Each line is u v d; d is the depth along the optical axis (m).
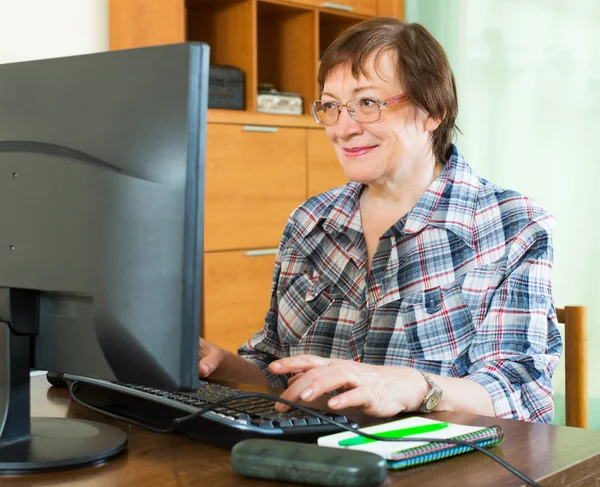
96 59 1.03
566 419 1.67
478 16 4.24
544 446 1.09
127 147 0.99
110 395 1.32
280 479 0.95
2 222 1.09
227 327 3.91
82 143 1.03
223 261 3.88
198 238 0.97
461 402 1.31
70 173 1.02
